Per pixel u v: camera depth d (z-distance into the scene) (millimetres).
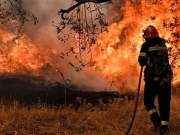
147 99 6262
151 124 6852
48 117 6711
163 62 6113
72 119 6707
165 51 6191
